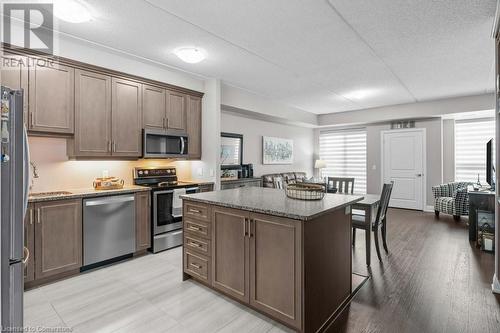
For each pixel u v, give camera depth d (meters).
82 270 2.83
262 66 3.66
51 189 2.96
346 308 2.19
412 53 3.21
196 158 4.18
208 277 2.42
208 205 2.40
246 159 5.91
